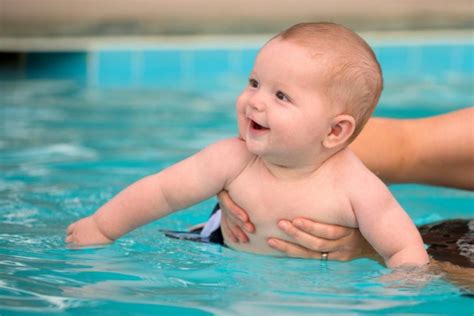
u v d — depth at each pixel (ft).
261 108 9.49
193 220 12.49
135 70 31.32
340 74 9.55
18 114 22.53
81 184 14.69
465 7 39.83
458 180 12.59
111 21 37.65
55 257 9.96
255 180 10.02
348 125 9.77
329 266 9.77
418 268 9.44
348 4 40.57
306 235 9.84
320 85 9.50
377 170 12.32
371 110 10.05
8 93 26.40
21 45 31.83
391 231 9.66
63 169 16.06
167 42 32.37
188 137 19.79
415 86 27.99
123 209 10.34
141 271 9.44
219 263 9.82
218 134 20.21
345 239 9.97
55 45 31.73
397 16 37.86
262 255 10.23
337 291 8.75
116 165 16.60
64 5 40.70
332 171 9.93
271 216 9.95
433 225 11.74
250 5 40.78
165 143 19.03
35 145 18.47
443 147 12.30
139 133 20.22
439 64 32.01
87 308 8.12
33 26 36.29
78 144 18.70
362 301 8.41
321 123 9.58
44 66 31.35
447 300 8.46
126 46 31.50
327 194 9.81
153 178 10.34
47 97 25.76
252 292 8.68
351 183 9.81
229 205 10.14
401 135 12.46
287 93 9.46
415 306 8.29
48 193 13.85
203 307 8.18
